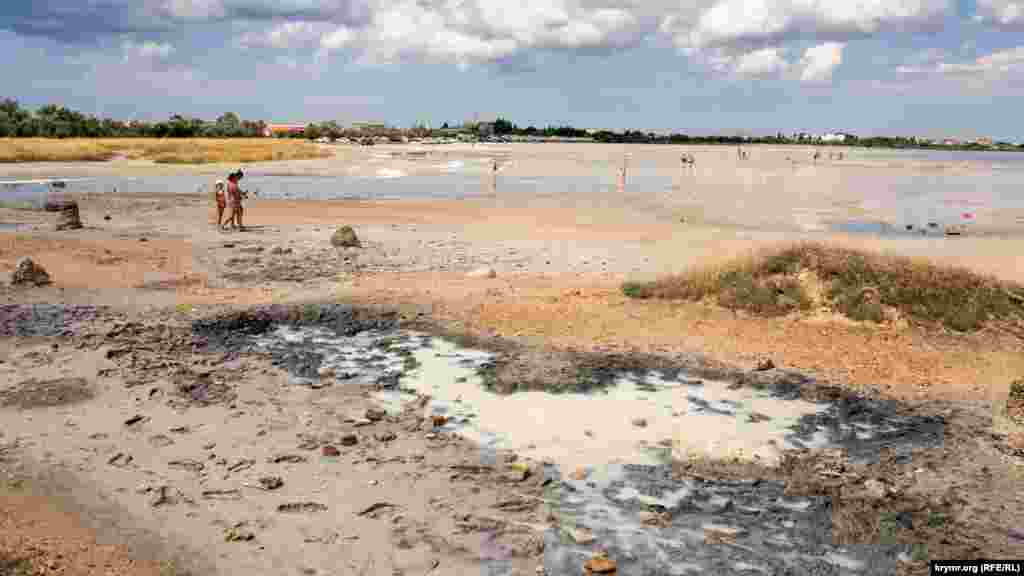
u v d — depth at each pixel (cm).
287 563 605
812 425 937
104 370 1073
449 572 597
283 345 1247
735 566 616
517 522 682
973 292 1416
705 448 855
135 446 830
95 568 585
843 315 1398
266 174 5962
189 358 1158
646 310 1459
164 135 12275
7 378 1039
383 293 1593
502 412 962
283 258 2059
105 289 1608
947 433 912
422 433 886
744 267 1543
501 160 8831
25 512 673
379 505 706
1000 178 7025
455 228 2838
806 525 688
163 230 2605
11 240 2192
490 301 1521
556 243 2456
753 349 1236
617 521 690
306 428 896
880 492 743
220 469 778
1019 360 1203
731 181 5969
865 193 4909
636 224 3041
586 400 1010
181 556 611
